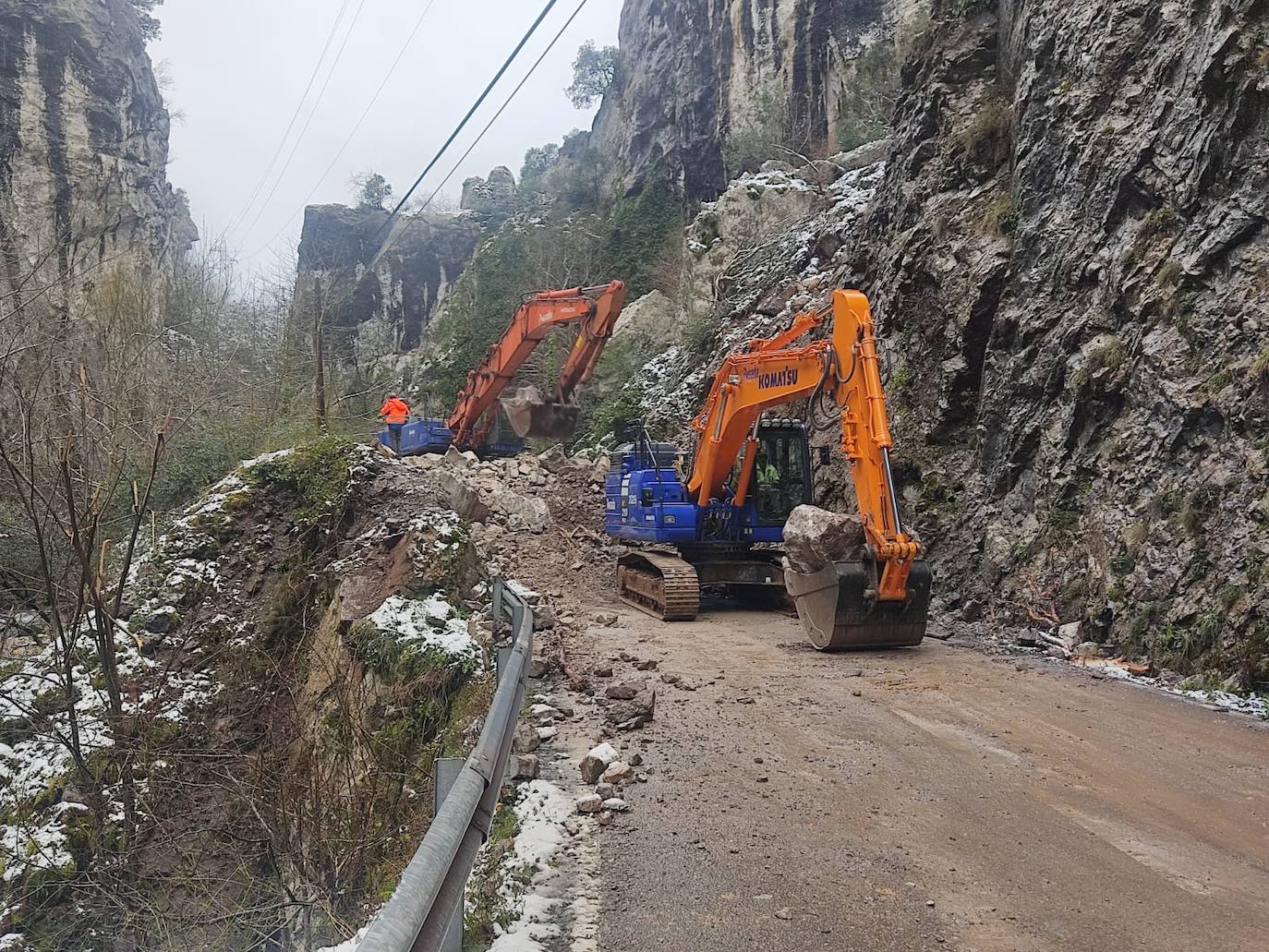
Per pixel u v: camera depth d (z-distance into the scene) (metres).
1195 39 10.09
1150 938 3.86
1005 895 4.29
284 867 8.40
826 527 10.02
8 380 13.05
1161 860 4.66
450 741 8.05
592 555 16.39
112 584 13.05
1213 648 8.24
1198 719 7.21
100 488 11.53
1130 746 6.54
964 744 6.62
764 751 6.54
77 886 8.73
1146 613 9.09
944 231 14.30
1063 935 3.89
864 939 3.88
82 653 11.27
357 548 12.53
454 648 9.48
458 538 11.62
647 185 49.19
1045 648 9.94
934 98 15.33
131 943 8.58
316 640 11.65
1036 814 5.28
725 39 47.25
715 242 31.67
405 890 2.04
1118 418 10.52
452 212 77.50
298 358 30.69
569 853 4.86
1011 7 14.16
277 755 10.05
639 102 55.91
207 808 9.93
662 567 12.80
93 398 14.60
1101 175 11.23
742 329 24.34
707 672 9.11
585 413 32.91
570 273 46.09
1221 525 8.59
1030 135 12.66
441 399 44.91
